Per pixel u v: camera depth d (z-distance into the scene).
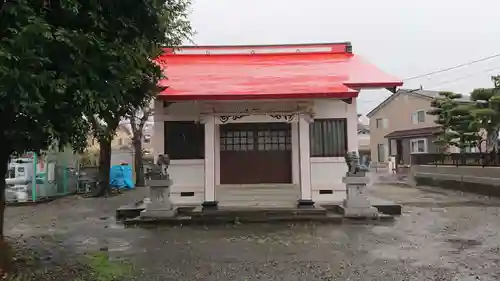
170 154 13.09
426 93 37.03
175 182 13.02
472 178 18.03
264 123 13.89
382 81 12.59
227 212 11.36
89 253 7.68
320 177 13.04
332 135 13.13
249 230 10.09
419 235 9.16
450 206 13.95
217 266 6.72
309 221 11.04
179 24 9.25
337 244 8.36
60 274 6.09
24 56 4.35
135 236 9.48
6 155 6.24
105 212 14.13
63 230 10.42
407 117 37.88
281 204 12.27
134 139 27.27
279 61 16.17
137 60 5.79
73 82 4.89
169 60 16.09
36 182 17.58
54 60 4.85
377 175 31.56
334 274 6.21
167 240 8.98
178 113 13.05
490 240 8.55
